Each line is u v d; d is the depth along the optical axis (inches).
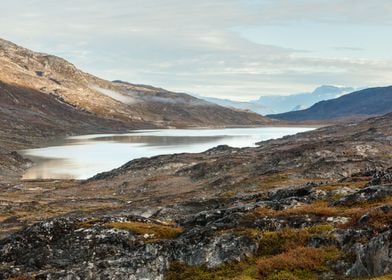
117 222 1225.4
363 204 1193.4
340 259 899.4
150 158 5994.1
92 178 5472.4
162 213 2208.4
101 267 994.7
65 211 3410.4
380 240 863.7
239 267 953.5
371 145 4372.5
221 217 1294.3
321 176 3198.8
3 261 1094.4
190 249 1030.4
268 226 1109.7
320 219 1110.4
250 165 4411.9
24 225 2864.2
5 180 5836.6
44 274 971.3
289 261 908.6
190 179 4407.0
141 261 1005.2
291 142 7062.0
